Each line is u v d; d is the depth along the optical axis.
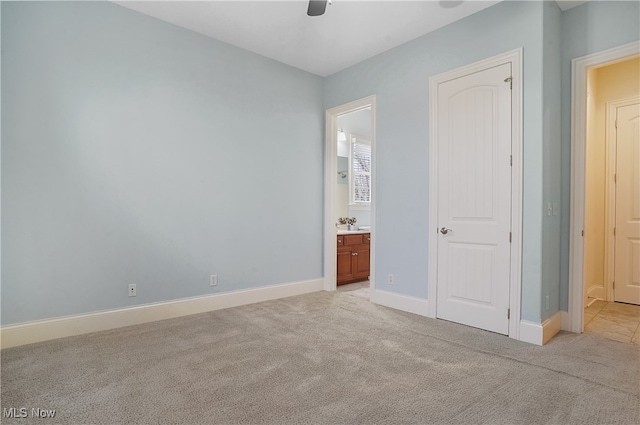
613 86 4.01
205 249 3.57
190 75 3.46
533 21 2.74
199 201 3.53
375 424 1.67
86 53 2.87
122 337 2.80
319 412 1.77
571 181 3.00
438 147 3.37
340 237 4.91
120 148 3.04
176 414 1.75
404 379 2.12
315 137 4.59
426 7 3.01
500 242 2.93
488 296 3.00
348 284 5.07
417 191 3.54
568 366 2.30
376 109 3.97
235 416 1.73
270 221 4.11
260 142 4.02
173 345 2.65
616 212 4.01
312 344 2.69
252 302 3.93
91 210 2.90
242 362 2.36
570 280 3.01
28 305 2.64
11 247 2.57
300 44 3.75
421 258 3.51
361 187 6.16
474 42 3.10
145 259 3.19
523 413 1.77
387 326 3.12
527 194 2.77
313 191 4.57
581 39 2.93
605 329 3.06
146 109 3.19
